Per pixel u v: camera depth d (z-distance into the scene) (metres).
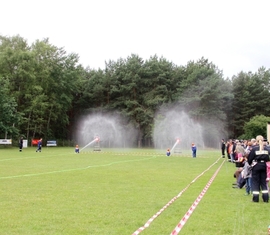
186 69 79.25
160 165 25.12
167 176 17.64
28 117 66.19
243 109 79.31
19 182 14.58
